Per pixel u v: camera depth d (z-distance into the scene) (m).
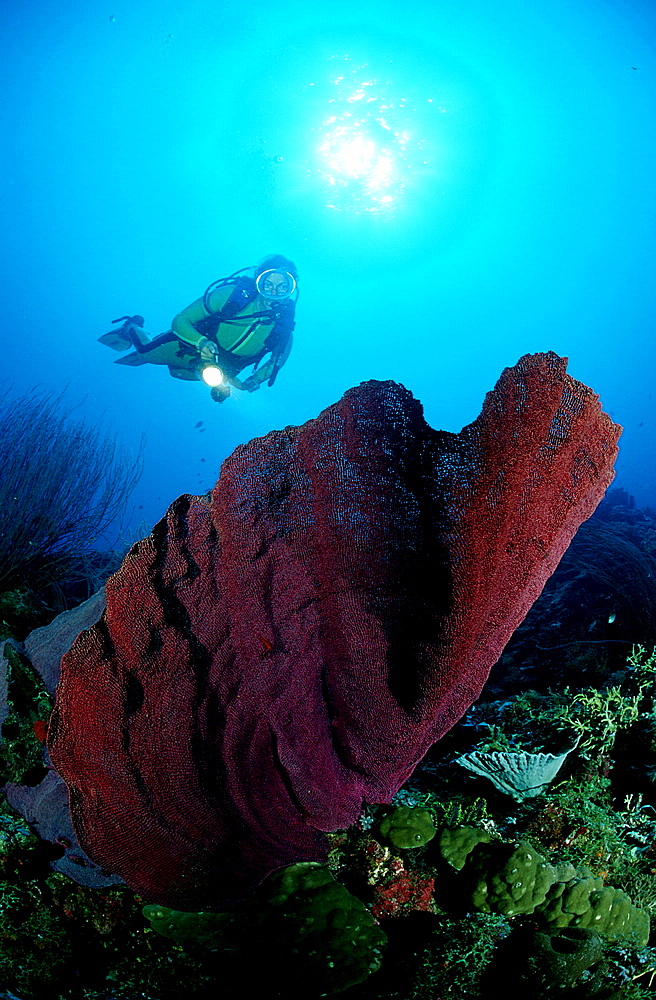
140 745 1.53
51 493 4.26
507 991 1.82
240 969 1.83
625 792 2.73
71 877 1.94
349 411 1.38
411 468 1.37
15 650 2.10
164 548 1.49
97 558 4.80
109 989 1.77
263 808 1.63
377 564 1.44
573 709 3.14
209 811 1.59
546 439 1.32
